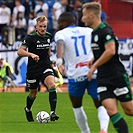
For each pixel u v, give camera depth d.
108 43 18.62
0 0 63.06
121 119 18.62
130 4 64.00
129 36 63.16
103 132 20.17
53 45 55.75
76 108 21.23
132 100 19.08
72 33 21.05
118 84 18.83
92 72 18.69
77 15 58.88
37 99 42.91
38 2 61.75
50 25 61.38
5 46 56.16
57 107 36.97
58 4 61.69
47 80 27.97
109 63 18.94
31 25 60.41
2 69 50.88
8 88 53.94
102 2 63.78
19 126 26.89
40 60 28.22
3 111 34.56
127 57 58.72
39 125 27.27
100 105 20.77
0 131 24.91
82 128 21.27
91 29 21.34
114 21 64.06
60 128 26.05
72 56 20.89
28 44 27.95
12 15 61.56
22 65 55.81
